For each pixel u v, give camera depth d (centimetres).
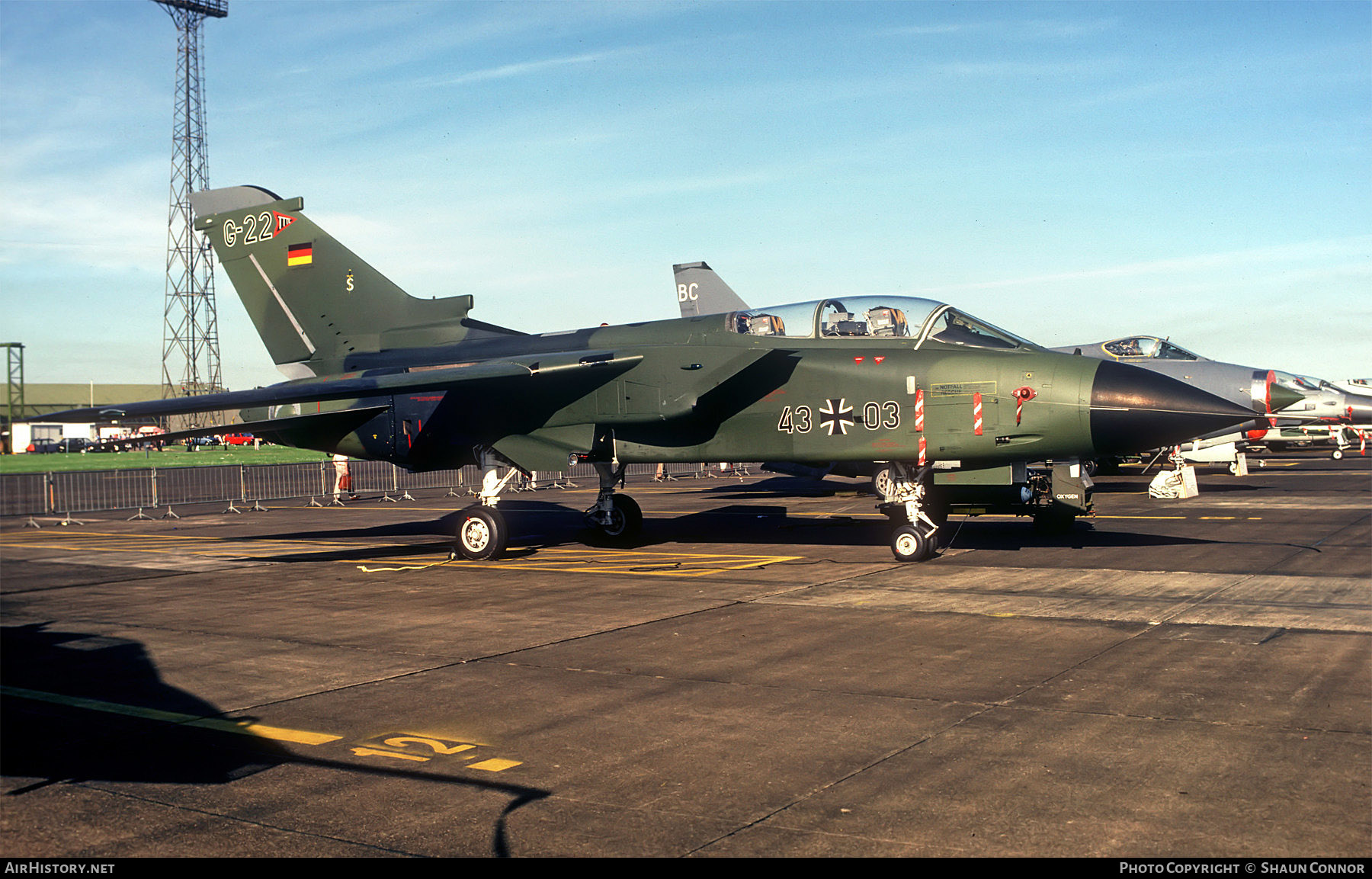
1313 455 4391
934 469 1387
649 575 1313
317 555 1605
